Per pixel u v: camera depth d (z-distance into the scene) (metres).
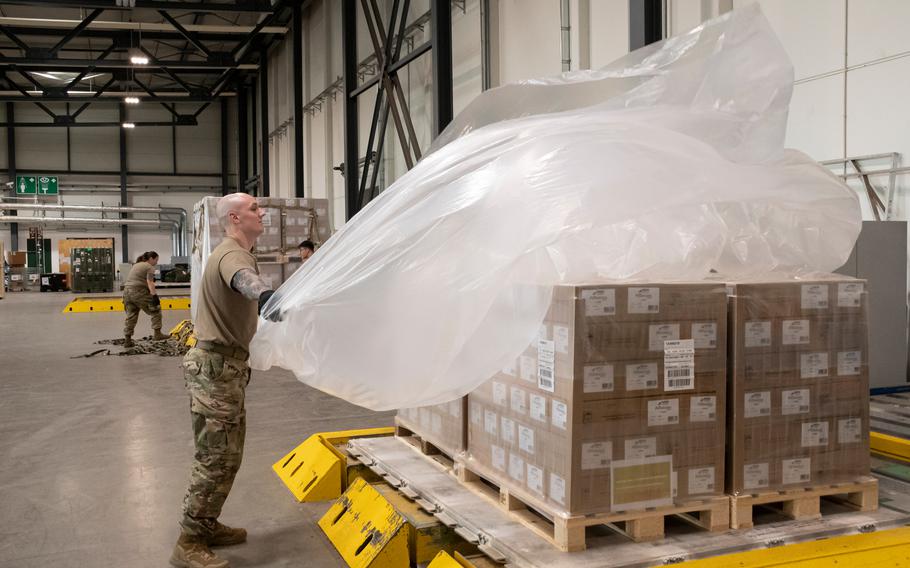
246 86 27.89
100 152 30.05
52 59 18.67
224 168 30.97
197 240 11.83
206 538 3.52
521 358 2.96
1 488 4.65
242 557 3.58
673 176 2.82
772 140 3.10
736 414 2.86
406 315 2.89
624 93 3.33
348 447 4.47
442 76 9.78
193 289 12.63
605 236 3.00
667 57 3.24
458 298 2.80
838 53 6.29
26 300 23.31
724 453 2.88
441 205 2.95
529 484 2.91
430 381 2.90
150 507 4.29
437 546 3.28
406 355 2.90
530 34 9.55
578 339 2.63
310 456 4.68
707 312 2.83
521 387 2.96
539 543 2.73
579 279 2.91
